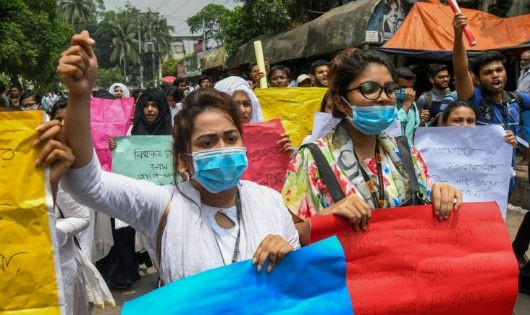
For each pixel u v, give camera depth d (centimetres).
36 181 163
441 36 946
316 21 1220
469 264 197
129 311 159
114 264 490
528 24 959
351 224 191
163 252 177
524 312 420
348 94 212
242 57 1627
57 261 164
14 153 162
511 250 201
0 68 3366
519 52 942
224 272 168
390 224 194
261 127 349
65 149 164
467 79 400
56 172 164
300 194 212
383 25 1014
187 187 187
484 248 200
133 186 180
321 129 357
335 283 181
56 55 3978
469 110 375
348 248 190
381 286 189
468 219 201
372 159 217
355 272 188
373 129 209
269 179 349
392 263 191
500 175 346
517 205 752
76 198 173
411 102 533
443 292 194
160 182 413
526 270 454
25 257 162
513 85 1039
